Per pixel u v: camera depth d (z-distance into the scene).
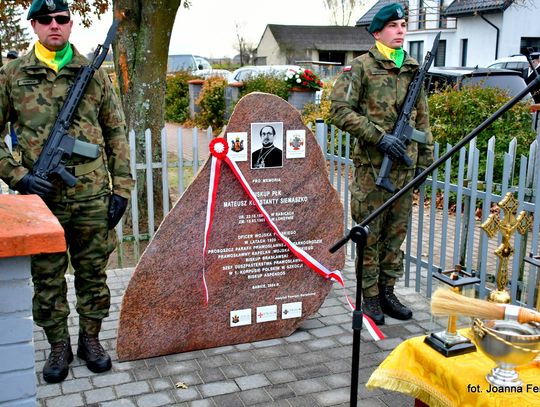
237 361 3.98
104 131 3.79
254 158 4.04
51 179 3.50
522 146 8.01
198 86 19.31
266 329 4.28
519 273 4.75
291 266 4.25
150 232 5.94
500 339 2.21
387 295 4.71
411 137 4.42
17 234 2.08
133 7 7.05
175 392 3.59
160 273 3.92
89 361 3.79
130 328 3.91
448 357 2.55
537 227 4.31
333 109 4.47
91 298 3.80
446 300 2.37
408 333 4.41
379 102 4.40
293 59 53.31
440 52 30.58
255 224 4.10
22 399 2.28
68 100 3.49
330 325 4.55
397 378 2.66
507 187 4.51
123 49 7.08
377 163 4.45
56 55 3.51
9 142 5.51
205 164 3.94
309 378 3.76
